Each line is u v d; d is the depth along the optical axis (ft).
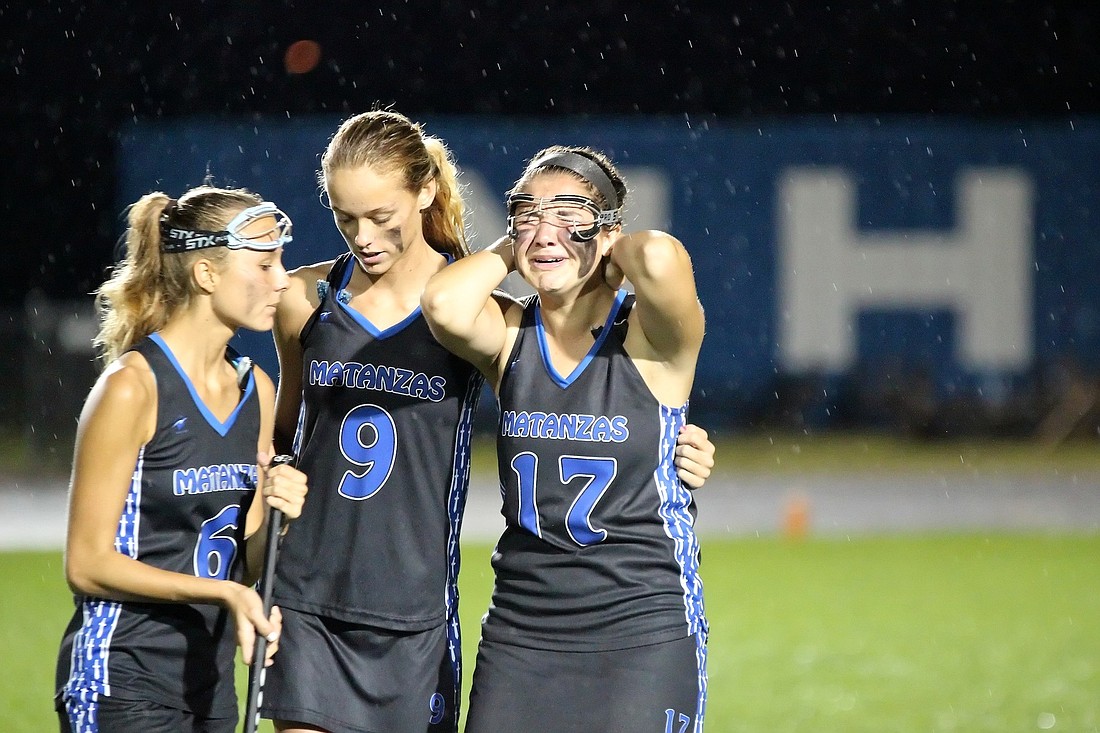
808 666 86.48
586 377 40.34
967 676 83.76
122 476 38.17
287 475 39.96
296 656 42.47
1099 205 212.43
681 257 38.73
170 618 39.19
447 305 39.75
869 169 213.05
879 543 135.13
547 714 39.55
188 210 39.40
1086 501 164.45
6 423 206.49
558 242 39.58
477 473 181.68
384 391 43.04
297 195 194.29
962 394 214.90
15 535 138.31
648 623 39.60
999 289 213.46
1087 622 99.40
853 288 213.66
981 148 213.25
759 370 214.48
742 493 170.71
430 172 42.55
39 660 84.02
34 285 227.20
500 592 41.09
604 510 39.88
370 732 42.86
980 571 119.34
